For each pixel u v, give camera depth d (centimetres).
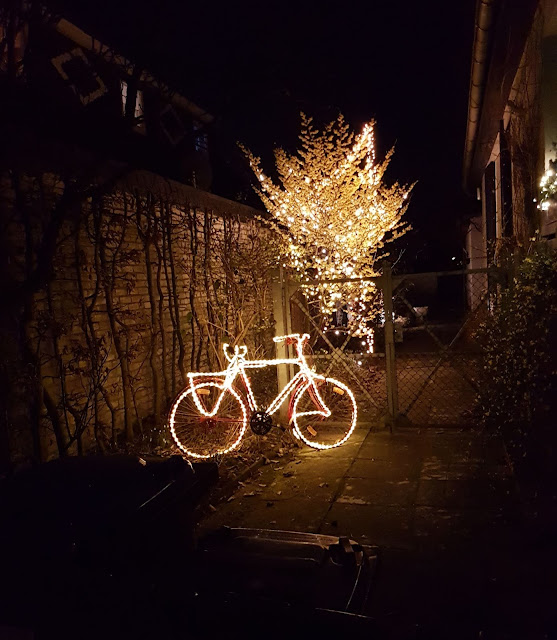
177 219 779
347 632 205
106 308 627
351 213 1028
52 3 366
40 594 181
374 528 441
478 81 793
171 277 753
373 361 1105
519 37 675
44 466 241
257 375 907
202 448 632
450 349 682
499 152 1030
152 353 699
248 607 212
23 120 319
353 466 581
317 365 781
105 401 614
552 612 317
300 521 462
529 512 424
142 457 251
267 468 592
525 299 502
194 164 894
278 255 1024
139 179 676
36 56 412
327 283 703
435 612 322
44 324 512
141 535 203
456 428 679
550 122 596
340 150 1024
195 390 636
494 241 1071
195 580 239
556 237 584
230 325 884
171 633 199
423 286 2392
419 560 385
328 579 260
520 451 495
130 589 192
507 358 523
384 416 698
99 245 606
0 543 186
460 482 520
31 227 505
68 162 491
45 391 515
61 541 183
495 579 355
